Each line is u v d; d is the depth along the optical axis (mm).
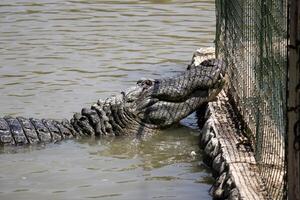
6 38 33062
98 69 28828
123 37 33312
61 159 20797
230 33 23578
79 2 40406
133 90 23203
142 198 17734
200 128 23562
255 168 17656
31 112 24188
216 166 18891
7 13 37688
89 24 35500
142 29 34594
